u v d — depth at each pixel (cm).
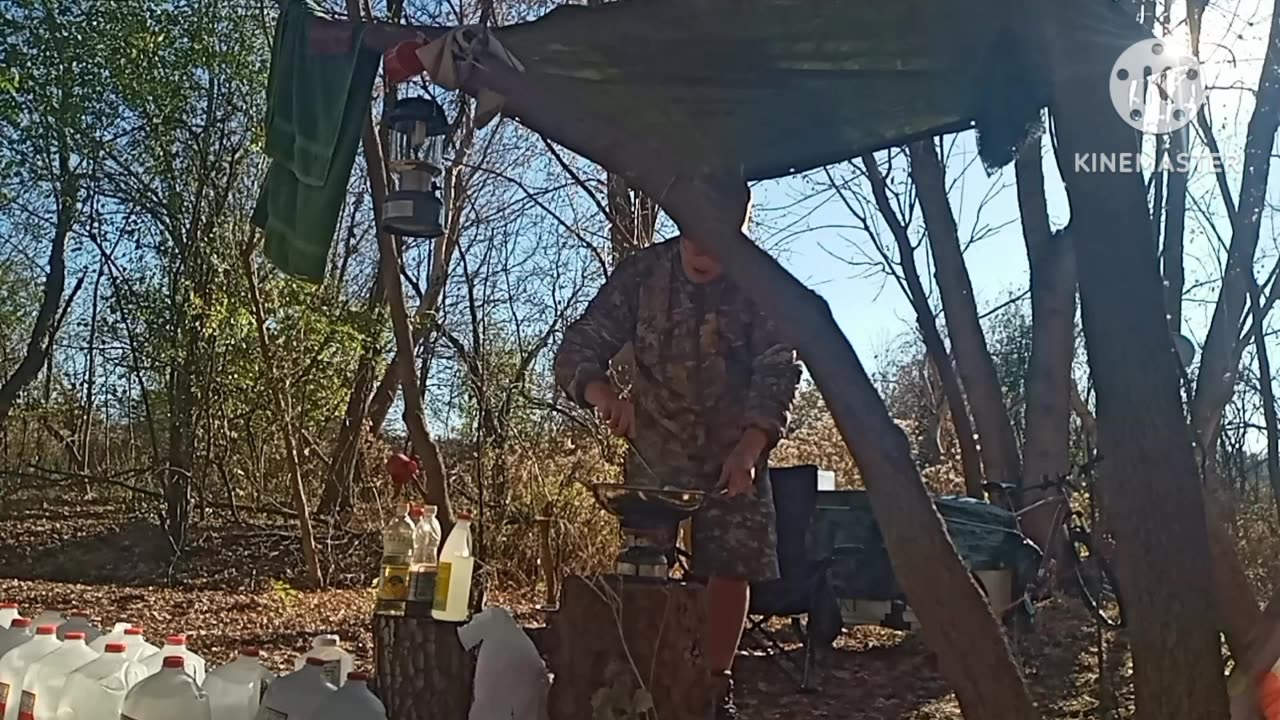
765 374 343
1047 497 803
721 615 347
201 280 1222
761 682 665
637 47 328
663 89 342
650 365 359
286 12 357
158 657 315
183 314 1240
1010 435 1036
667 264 365
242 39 1175
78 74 1158
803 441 1184
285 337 1187
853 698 625
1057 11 257
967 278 1047
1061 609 727
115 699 284
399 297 852
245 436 1280
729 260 263
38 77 1149
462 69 297
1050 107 270
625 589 301
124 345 1337
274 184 388
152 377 1317
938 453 1666
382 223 390
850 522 712
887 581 697
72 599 987
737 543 346
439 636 334
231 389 1230
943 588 242
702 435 355
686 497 304
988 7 296
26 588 1050
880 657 741
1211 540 286
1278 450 641
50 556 1227
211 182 1202
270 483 1305
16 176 1245
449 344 1205
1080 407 820
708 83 341
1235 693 251
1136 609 236
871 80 342
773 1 307
